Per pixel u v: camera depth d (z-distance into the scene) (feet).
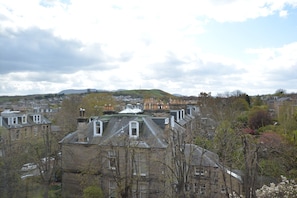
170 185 98.43
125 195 90.84
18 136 244.01
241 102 372.99
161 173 97.86
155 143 99.50
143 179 98.94
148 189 98.53
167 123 111.96
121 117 113.70
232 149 105.81
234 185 102.06
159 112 146.82
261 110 279.08
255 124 258.78
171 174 98.12
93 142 108.06
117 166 92.48
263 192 85.51
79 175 106.42
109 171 102.01
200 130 138.10
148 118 113.91
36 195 111.75
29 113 282.36
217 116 263.70
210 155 112.98
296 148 139.74
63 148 111.75
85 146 108.78
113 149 98.37
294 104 317.22
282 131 207.10
